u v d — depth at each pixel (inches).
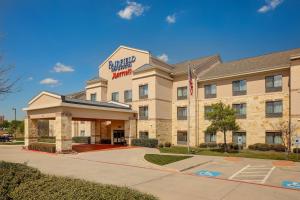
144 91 1466.5
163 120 1449.3
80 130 1911.9
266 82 1202.6
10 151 1162.0
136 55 1585.9
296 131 1045.8
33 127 1310.3
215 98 1373.0
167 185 506.9
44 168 695.7
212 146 1318.9
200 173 635.5
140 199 246.5
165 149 1208.8
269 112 1183.6
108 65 1755.7
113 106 1370.6
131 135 1453.0
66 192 266.4
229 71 1352.1
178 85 1515.7
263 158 906.7
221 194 443.2
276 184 519.5
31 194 279.1
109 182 529.0
